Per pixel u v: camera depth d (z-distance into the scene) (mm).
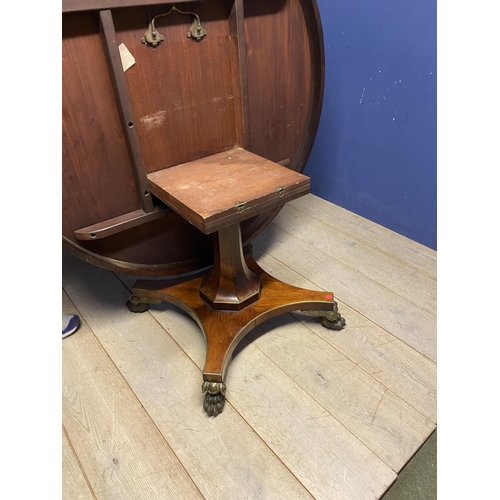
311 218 1978
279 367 1284
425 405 1163
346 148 1901
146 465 1057
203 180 1121
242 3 1099
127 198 1204
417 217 1760
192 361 1324
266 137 1367
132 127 1077
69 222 1140
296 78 1340
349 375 1253
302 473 1024
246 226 1525
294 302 1350
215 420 1151
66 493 1007
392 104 1653
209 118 1219
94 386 1252
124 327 1449
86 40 978
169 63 1093
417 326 1407
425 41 1473
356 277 1622
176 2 1012
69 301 1559
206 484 1014
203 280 1418
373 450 1064
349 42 1689
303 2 1229
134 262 1345
